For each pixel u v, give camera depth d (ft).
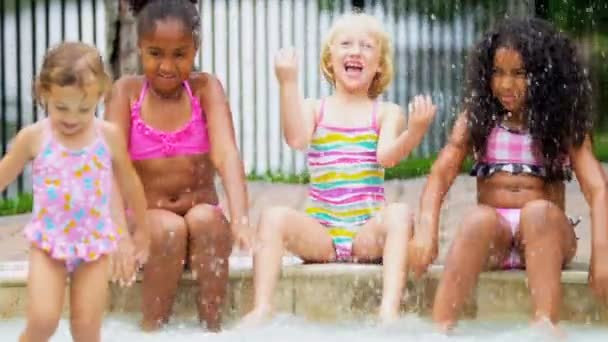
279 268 19.31
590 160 19.72
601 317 19.25
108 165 16.76
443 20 53.26
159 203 19.65
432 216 19.58
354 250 20.11
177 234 18.63
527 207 18.70
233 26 50.93
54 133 16.51
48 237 16.38
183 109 19.65
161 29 18.97
